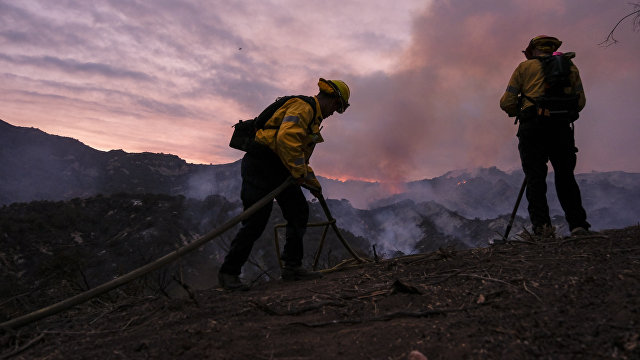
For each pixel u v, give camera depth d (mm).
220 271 3256
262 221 3260
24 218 117688
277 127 3229
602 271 2375
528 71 4023
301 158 3125
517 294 2203
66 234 117562
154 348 1920
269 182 3299
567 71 3791
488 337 1727
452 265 3090
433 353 1661
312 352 1803
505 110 4246
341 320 2168
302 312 2391
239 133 3369
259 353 1821
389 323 2039
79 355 1957
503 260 2990
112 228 126562
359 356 1716
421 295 2414
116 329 2340
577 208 3906
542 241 3539
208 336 2027
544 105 3852
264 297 2814
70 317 2879
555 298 2072
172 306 2580
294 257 3588
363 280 3105
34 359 2002
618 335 1600
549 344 1622
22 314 2992
